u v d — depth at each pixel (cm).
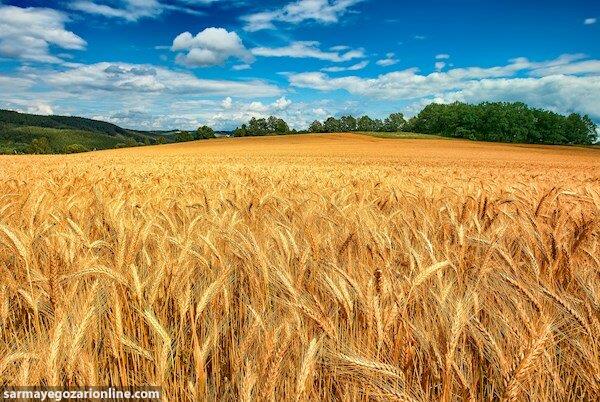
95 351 239
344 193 694
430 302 270
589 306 232
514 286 227
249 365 192
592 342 208
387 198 608
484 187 842
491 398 205
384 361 214
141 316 242
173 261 282
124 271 273
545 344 186
